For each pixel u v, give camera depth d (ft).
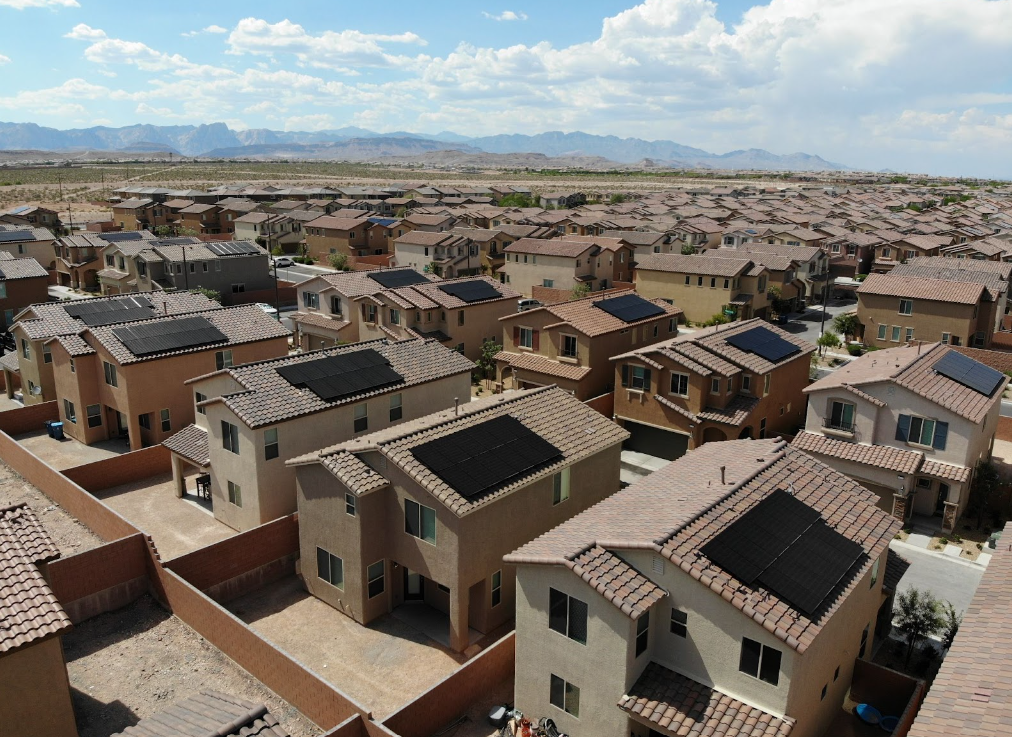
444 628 86.99
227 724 53.42
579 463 95.35
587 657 63.00
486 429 91.91
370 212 409.90
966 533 107.76
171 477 127.44
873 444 112.78
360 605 86.84
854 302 275.59
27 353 154.30
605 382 155.02
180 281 242.78
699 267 231.30
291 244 374.02
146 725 56.03
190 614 84.79
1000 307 209.67
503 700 74.33
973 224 399.03
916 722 48.16
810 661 58.80
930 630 79.71
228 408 102.17
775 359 135.54
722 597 57.93
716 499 69.10
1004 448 136.26
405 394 119.44
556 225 371.97
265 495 102.83
